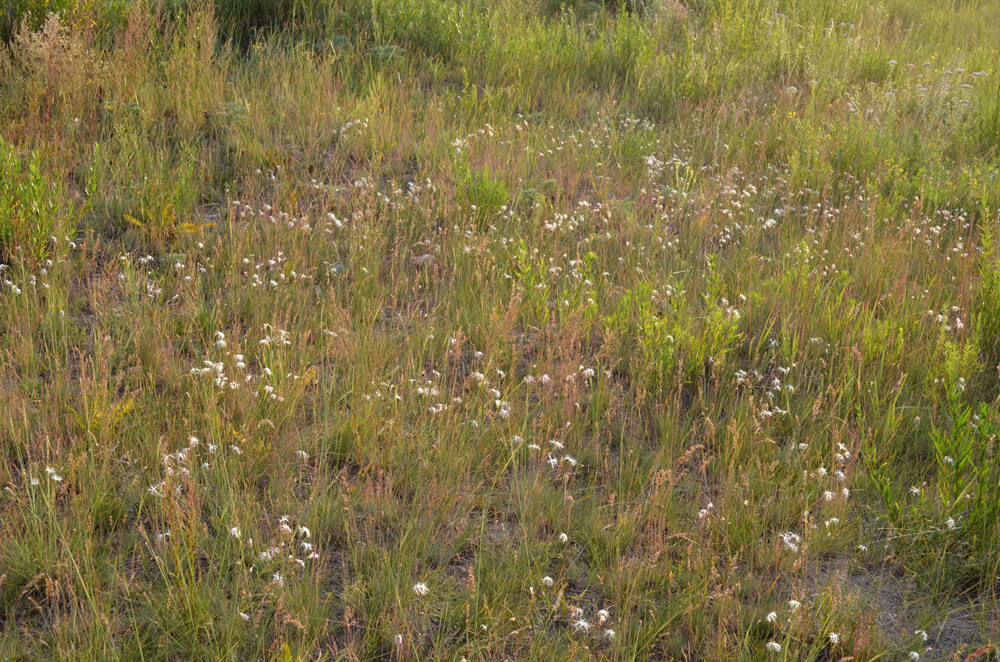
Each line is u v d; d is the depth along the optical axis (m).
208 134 7.10
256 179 6.45
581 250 5.97
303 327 4.84
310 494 3.67
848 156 7.54
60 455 3.60
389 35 9.20
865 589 3.44
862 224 6.33
